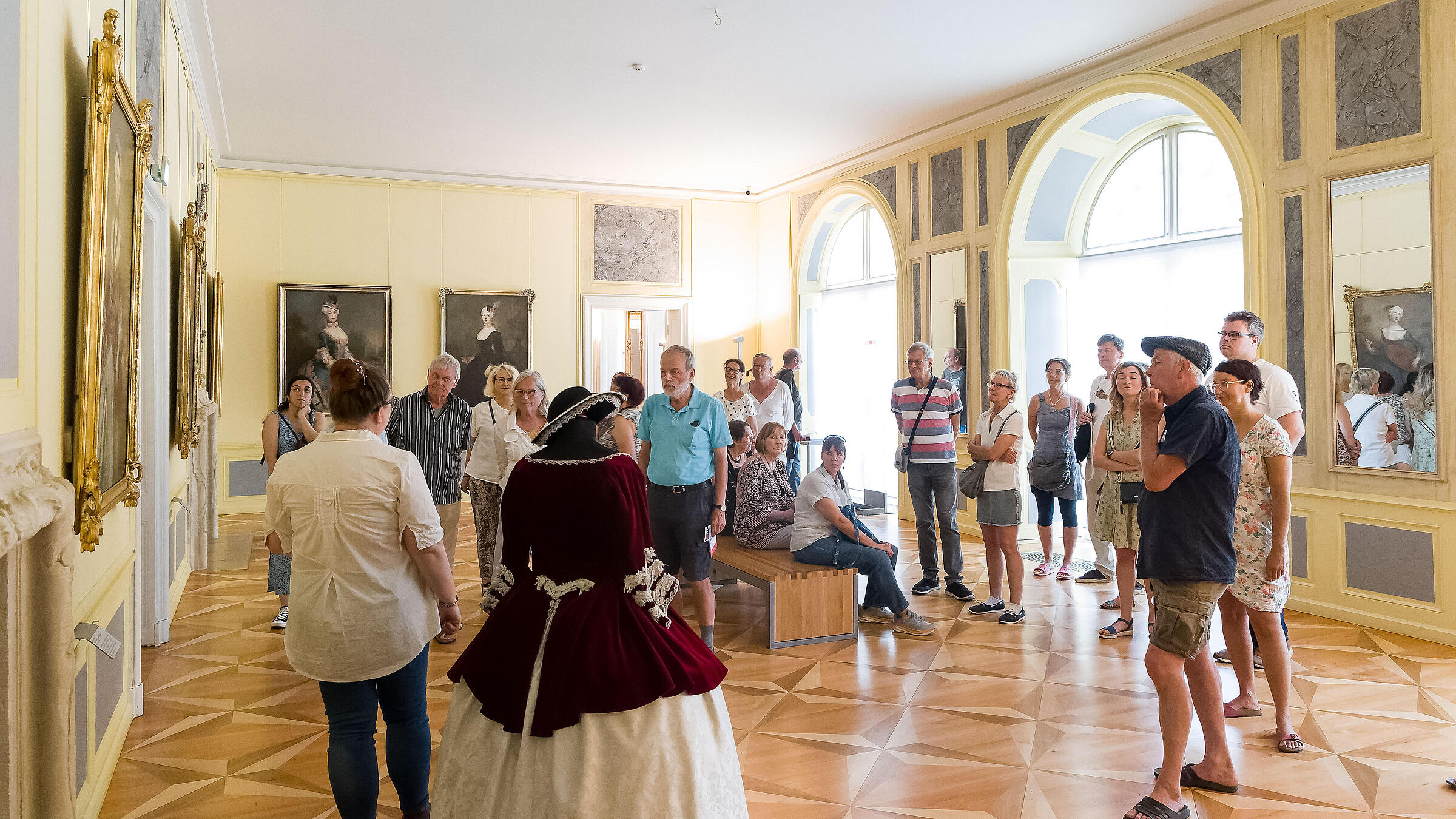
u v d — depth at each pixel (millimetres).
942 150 9109
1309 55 5828
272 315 10250
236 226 10117
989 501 5508
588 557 2338
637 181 11516
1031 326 8391
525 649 2273
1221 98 6406
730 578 5879
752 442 6184
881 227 10727
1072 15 6355
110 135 2648
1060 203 8312
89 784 2896
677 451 4641
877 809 3115
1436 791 3225
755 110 8562
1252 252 6176
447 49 6871
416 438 4871
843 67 7391
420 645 2672
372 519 2561
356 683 2588
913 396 6320
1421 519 5172
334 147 9734
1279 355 6016
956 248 8922
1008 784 3303
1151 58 6910
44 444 2256
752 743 3693
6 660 1918
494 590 2438
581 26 6469
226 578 6766
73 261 2566
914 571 7031
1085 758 3523
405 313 10758
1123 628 5180
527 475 2404
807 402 11805
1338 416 5656
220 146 9625
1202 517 3023
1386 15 5398
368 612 2545
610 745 2174
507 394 5137
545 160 10414
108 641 2475
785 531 5695
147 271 4520
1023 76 7645
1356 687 4328
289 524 2576
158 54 4648
